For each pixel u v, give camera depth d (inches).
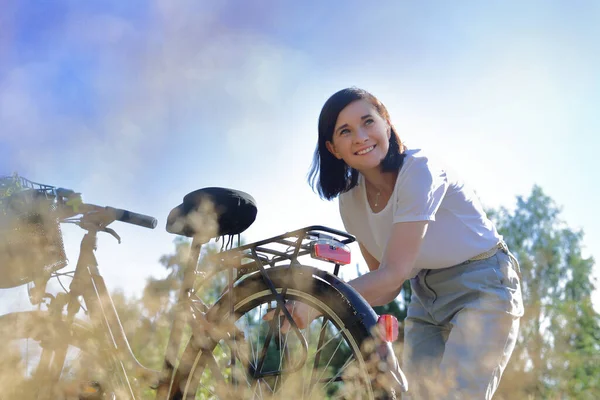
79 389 124.2
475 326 125.6
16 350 126.1
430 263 129.7
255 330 122.0
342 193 136.7
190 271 122.9
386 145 126.5
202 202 120.3
